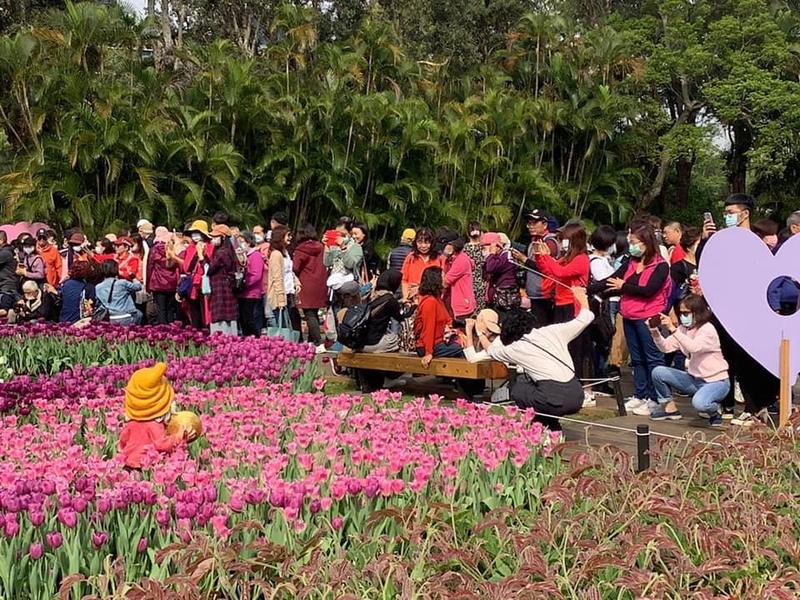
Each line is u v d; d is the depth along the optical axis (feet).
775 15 117.19
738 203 28.43
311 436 19.80
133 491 14.75
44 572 13.37
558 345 23.68
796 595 13.21
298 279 43.62
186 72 100.48
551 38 108.68
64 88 78.48
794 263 25.34
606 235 33.73
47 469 17.24
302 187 85.30
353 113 86.69
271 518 15.20
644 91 116.67
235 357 31.68
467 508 17.26
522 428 21.01
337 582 12.95
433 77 102.68
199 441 21.65
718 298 24.98
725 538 15.12
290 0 135.03
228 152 78.74
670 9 116.37
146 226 47.52
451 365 30.14
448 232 36.65
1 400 24.63
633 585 13.20
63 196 73.77
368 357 32.96
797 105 103.14
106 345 35.68
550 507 15.85
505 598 12.71
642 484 17.43
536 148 101.40
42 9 129.70
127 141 74.69
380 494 16.14
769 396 28.02
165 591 12.24
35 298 45.60
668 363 34.91
